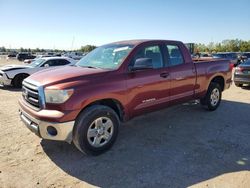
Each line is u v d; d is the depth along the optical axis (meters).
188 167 3.73
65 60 12.82
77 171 3.62
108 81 4.10
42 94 3.77
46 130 3.73
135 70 4.39
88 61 5.08
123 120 4.50
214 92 6.67
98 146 4.05
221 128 5.44
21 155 4.09
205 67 6.14
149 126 5.54
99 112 3.95
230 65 7.11
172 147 4.44
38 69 11.85
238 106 7.47
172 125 5.61
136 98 4.53
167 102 5.20
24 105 4.16
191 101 6.43
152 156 4.09
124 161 3.92
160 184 3.30
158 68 4.97
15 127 5.41
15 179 3.40
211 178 3.44
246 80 10.78
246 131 5.27
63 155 4.10
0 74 11.29
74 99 3.69
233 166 3.77
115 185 3.28
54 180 3.39
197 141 4.71
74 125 3.80
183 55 5.60
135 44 4.78
